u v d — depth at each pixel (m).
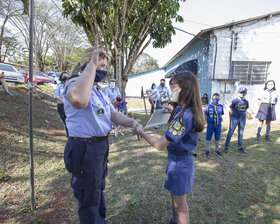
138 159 3.96
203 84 10.41
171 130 1.60
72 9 6.59
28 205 2.39
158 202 2.54
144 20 7.51
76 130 1.41
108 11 6.60
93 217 1.49
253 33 9.43
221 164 3.85
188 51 13.50
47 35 22.86
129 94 22.08
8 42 20.53
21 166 3.32
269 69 9.63
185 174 1.70
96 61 1.27
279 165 3.81
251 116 8.91
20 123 5.18
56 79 18.09
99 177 1.50
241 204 2.59
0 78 7.00
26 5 3.00
